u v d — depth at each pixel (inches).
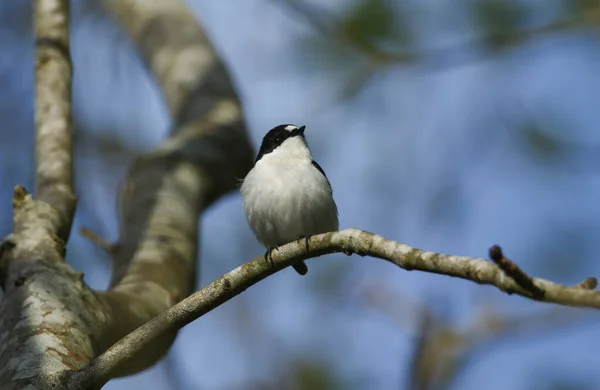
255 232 475.2
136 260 361.1
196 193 425.7
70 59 407.8
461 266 227.8
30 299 287.0
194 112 505.7
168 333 272.1
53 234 324.2
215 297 276.4
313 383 471.8
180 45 563.2
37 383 254.4
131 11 609.9
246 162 483.8
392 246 255.8
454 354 414.0
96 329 291.4
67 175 365.1
